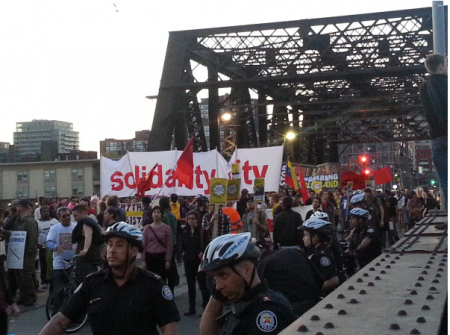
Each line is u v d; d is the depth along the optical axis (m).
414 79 27.22
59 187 74.00
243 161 18.81
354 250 9.93
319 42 28.16
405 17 26.72
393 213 23.31
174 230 13.64
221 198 13.38
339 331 2.78
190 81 27.89
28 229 12.66
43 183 74.00
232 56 29.44
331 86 40.84
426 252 5.43
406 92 36.75
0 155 126.12
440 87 4.24
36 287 14.53
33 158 81.12
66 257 11.12
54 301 10.35
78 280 10.19
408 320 2.94
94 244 10.23
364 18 27.17
